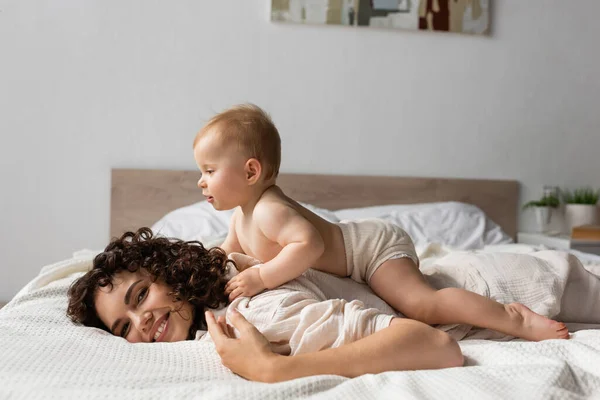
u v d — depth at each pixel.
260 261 1.50
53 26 3.21
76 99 3.24
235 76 3.38
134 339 1.32
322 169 3.47
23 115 3.20
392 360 1.08
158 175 3.28
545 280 1.51
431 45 3.54
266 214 1.42
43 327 1.33
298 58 3.42
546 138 3.67
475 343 1.34
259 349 1.08
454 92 3.57
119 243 1.39
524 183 3.67
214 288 1.35
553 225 3.69
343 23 3.42
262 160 1.45
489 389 0.93
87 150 3.26
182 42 3.32
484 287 1.50
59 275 1.83
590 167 3.69
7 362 1.07
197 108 3.35
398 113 3.52
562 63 3.66
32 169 3.22
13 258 3.21
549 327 1.33
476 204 3.57
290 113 3.43
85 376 1.03
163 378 1.04
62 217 3.25
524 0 3.61
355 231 1.51
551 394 0.90
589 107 3.71
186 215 2.99
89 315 1.36
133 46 3.28
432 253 2.33
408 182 3.49
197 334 1.32
